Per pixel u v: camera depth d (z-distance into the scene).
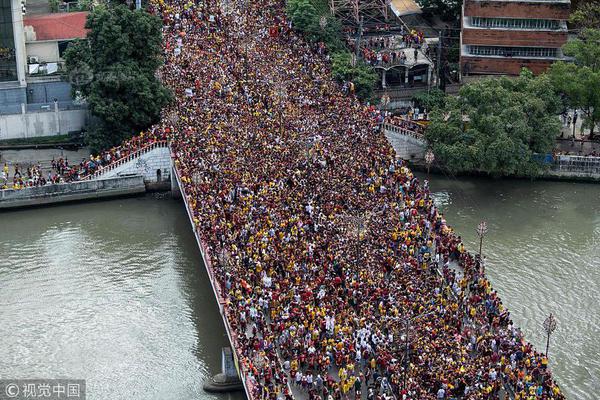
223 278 118.19
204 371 115.19
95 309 126.25
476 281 119.94
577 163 165.00
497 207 155.50
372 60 182.50
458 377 101.50
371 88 173.62
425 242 127.06
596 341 120.81
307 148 146.38
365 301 113.00
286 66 170.38
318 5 189.38
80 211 154.25
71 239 144.50
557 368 116.06
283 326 109.06
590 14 188.38
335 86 169.75
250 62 169.75
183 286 131.50
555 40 183.88
